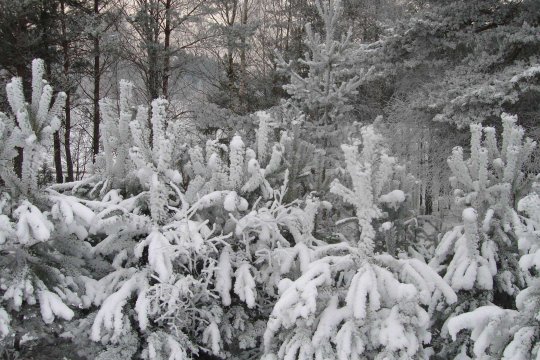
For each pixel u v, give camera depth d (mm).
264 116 4633
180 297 3756
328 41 7328
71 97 14461
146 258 4262
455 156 4008
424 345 3850
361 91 14938
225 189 4344
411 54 11445
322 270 3074
